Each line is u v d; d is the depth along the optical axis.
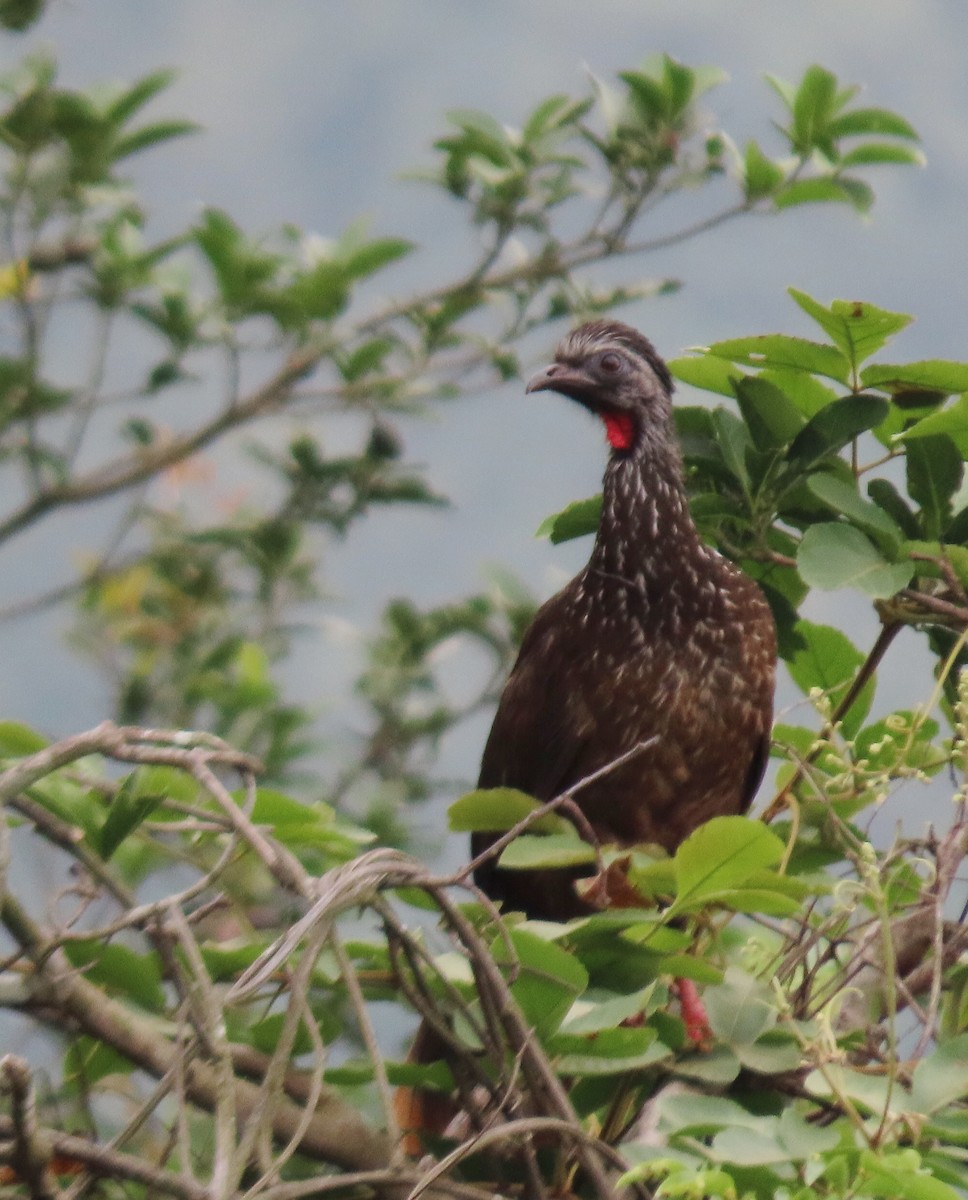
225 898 7.08
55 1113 6.80
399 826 11.38
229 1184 5.75
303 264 12.04
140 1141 6.95
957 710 8.01
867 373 9.05
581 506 10.64
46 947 6.31
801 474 9.12
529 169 12.64
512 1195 6.99
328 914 6.19
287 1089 6.68
